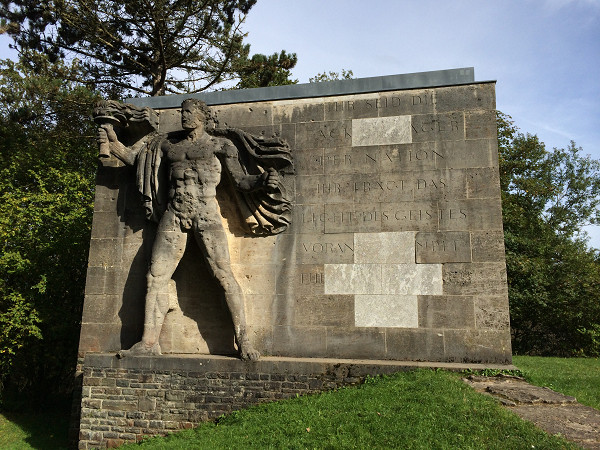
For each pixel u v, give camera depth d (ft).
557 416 23.58
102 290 37.65
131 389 33.30
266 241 36.29
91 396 33.55
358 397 27.91
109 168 39.52
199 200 35.55
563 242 93.35
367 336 33.99
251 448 24.16
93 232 38.60
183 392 32.71
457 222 34.24
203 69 77.10
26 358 50.44
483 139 35.01
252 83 81.76
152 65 74.43
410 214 34.86
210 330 35.88
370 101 36.94
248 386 32.09
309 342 34.55
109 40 71.92
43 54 71.51
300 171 36.81
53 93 68.18
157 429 32.58
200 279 36.58
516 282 83.10
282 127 37.76
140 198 38.27
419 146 35.65
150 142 38.50
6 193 53.93
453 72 36.22
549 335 89.61
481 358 32.58
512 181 96.73
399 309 33.94
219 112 38.96
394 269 34.42
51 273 50.19
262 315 35.35
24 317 46.44
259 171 37.19
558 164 116.88
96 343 36.96
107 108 37.60
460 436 21.68
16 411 48.37
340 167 36.35
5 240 49.32
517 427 21.85
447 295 33.55
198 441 27.43
